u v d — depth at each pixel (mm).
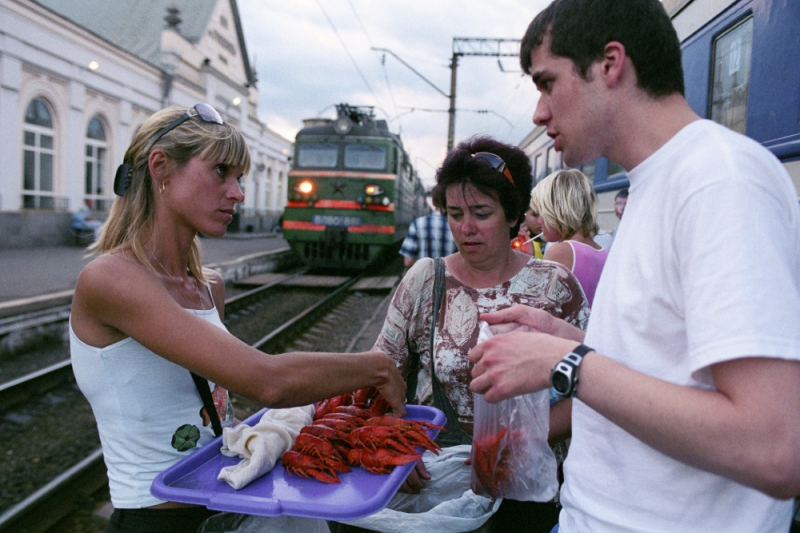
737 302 807
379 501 1143
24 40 16797
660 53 1021
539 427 1429
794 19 3104
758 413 778
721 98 4012
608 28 1021
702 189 898
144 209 1435
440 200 1890
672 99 1050
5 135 16625
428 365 1825
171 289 1442
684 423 829
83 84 19453
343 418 1562
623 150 1076
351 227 13297
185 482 1275
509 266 1877
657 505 993
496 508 1560
